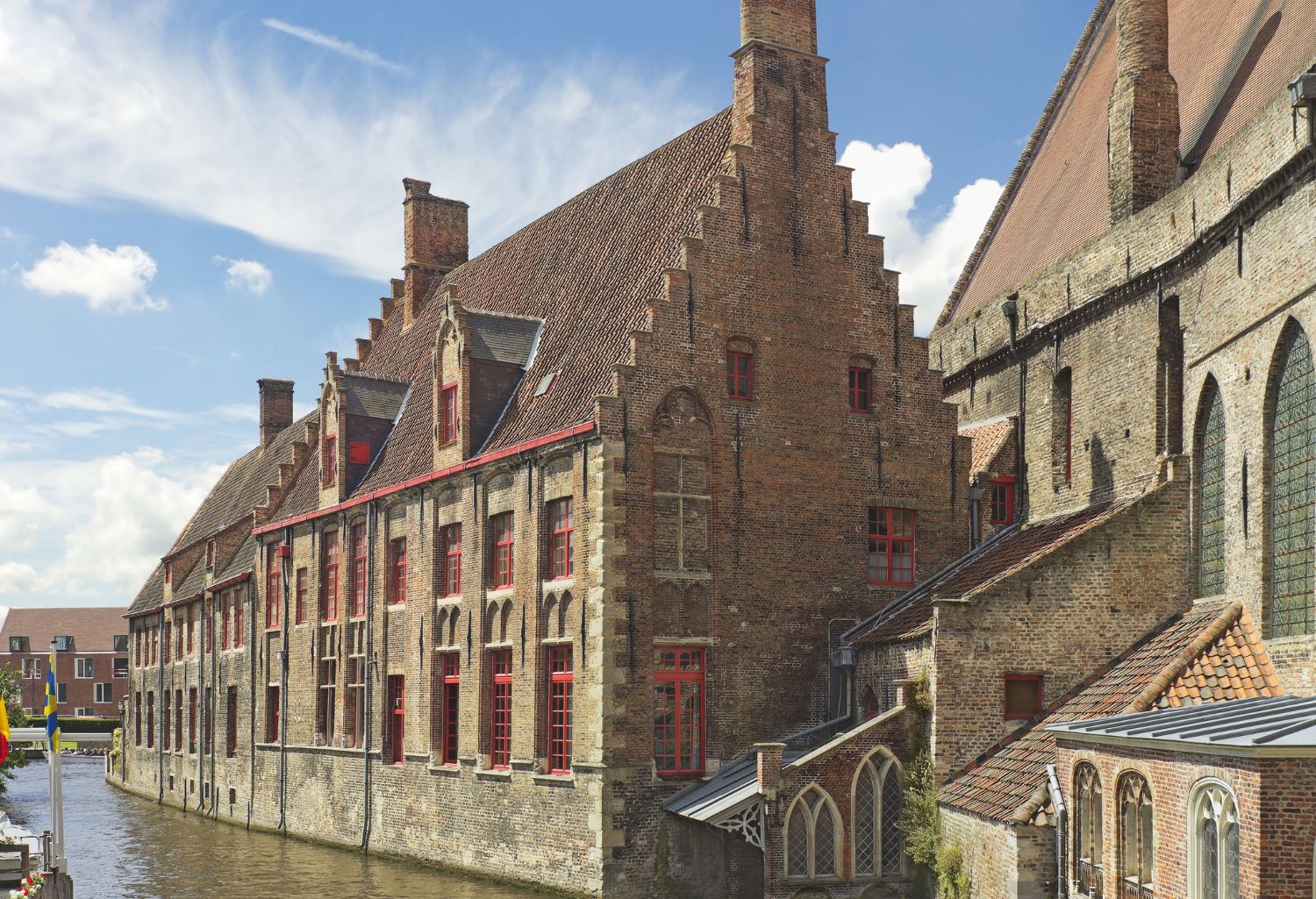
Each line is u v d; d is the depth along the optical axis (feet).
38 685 424.05
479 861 97.91
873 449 97.86
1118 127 92.07
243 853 118.32
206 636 163.22
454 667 105.09
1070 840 61.00
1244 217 73.20
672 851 86.17
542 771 91.20
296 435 170.50
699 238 92.32
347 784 119.44
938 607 77.20
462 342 104.63
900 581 98.02
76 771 257.55
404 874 101.24
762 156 95.55
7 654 424.87
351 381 126.93
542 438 92.63
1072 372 95.91
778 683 92.02
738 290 93.56
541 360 105.40
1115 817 56.03
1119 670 76.23
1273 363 70.13
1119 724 57.41
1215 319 77.30
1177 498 80.59
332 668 126.21
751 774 84.38
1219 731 49.47
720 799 80.79
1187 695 68.23
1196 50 99.96
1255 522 71.61
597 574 86.69
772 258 95.20
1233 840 47.09
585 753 86.69
